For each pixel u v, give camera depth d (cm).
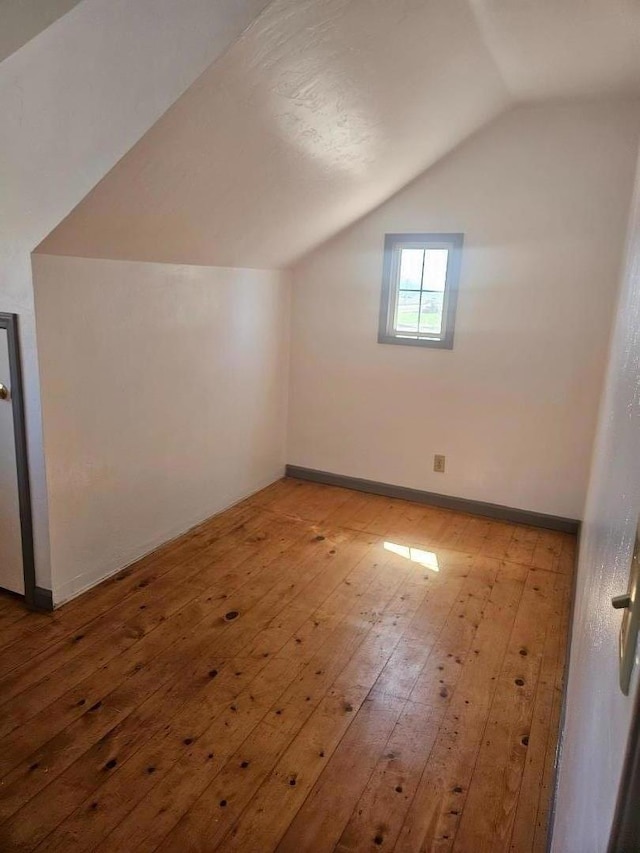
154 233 249
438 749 185
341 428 399
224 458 352
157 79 178
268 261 351
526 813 164
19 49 191
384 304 369
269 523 345
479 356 351
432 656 229
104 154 192
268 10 161
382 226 359
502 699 208
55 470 239
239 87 185
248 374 361
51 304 226
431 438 374
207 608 255
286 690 208
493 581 288
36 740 181
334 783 172
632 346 113
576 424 336
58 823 156
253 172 240
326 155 256
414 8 187
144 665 217
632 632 51
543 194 320
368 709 201
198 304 307
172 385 298
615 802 46
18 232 214
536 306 332
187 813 160
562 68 259
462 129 307
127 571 282
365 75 211
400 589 277
